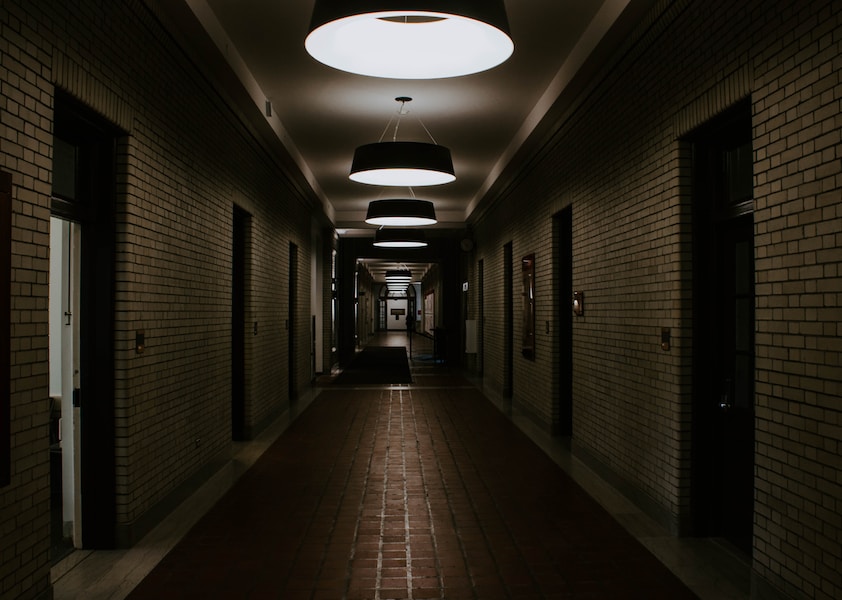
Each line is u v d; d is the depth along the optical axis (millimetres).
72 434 4176
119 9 3939
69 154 3953
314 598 3400
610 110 5641
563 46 5656
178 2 4305
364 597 3416
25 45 2982
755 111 3369
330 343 15961
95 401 4078
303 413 9594
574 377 6836
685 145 4320
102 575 3682
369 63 3672
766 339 3295
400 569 3791
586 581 3611
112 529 4098
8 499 2873
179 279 5047
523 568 3803
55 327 5996
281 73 6203
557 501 5168
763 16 3289
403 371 16562
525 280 9336
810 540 2934
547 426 7992
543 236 8219
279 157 8680
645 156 4859
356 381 14109
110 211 4078
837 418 2762
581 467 6309
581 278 6586
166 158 4754
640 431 4977
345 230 16578
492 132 8398
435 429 8305
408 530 4477
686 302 4312
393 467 6289
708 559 3926
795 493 3049
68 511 4246
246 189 7246
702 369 4312
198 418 5527
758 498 3352
